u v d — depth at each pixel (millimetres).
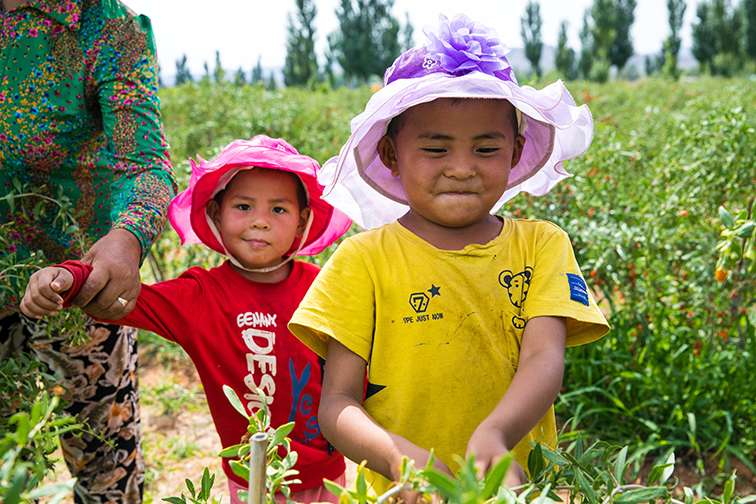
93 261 1788
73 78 2123
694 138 4316
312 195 2369
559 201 4297
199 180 2248
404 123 1655
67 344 2303
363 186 1969
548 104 1737
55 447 1649
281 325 2254
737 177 4062
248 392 2234
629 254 3844
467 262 1683
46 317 2100
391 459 1418
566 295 1651
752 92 12047
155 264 5266
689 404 3713
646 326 3799
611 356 3838
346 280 1689
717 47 47438
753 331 3674
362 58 49656
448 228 1712
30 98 2125
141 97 2125
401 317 1684
